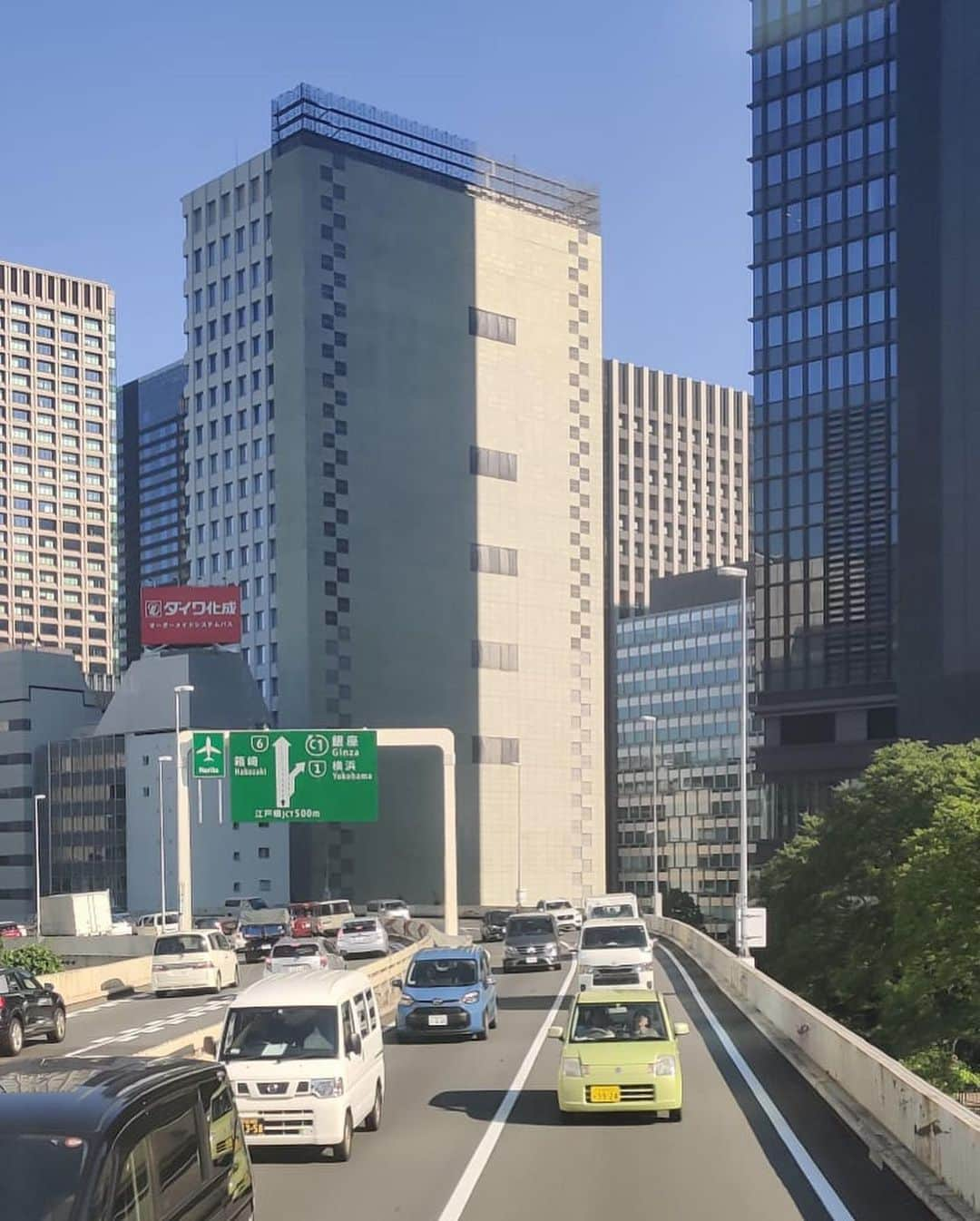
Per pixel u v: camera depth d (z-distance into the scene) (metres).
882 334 102.62
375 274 139.00
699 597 174.25
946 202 92.56
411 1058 25.56
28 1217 6.15
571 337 156.88
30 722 136.50
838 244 105.75
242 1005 16.19
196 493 144.00
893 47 104.25
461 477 143.62
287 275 135.00
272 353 136.50
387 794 133.00
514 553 147.88
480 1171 14.40
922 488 91.81
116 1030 36.00
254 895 121.19
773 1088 20.20
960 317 90.75
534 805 146.00
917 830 45.72
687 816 171.12
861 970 54.16
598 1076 17.44
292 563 131.75
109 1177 6.47
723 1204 12.50
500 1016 33.66
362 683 133.00
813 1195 12.80
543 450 152.38
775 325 108.38
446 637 140.12
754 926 38.50
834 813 64.56
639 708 179.88
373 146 141.88
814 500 104.62
